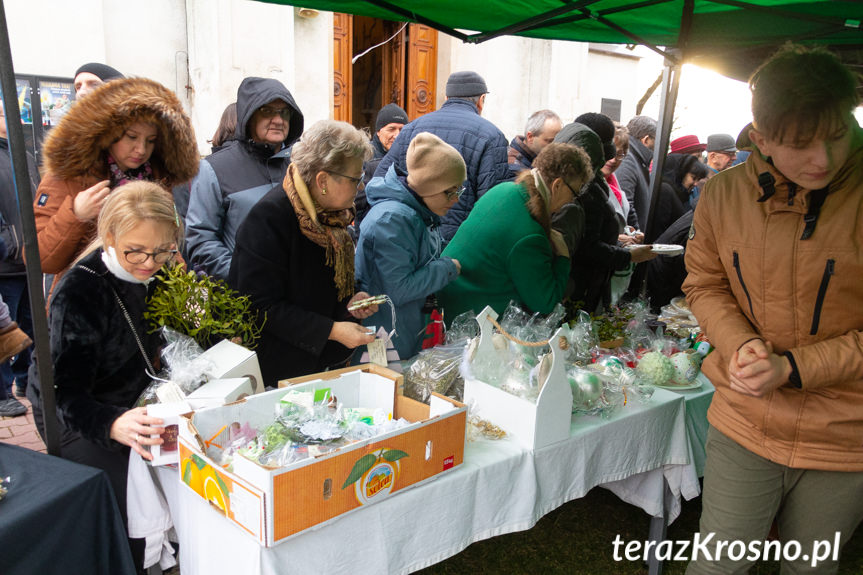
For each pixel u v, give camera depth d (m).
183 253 2.90
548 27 3.36
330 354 2.10
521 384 1.83
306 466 1.20
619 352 2.45
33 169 3.61
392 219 2.19
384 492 1.38
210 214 2.81
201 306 1.66
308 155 1.83
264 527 1.17
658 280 3.81
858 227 1.39
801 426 1.50
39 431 1.61
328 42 5.84
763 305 1.53
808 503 1.57
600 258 3.04
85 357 1.51
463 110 3.57
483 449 1.69
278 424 1.42
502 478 1.65
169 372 1.60
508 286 2.49
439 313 2.49
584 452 1.88
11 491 1.28
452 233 3.43
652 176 3.46
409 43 6.77
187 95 5.71
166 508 1.54
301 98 5.78
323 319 1.90
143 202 1.45
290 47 5.44
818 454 1.50
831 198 1.40
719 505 1.68
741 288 1.58
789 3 2.64
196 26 5.41
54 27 4.91
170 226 1.51
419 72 6.91
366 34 7.21
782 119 1.25
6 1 4.70
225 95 5.20
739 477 1.64
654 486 2.24
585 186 2.66
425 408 1.62
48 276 3.23
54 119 4.22
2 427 3.44
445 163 2.20
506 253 2.42
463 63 6.84
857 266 1.39
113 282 1.54
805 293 1.45
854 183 1.39
